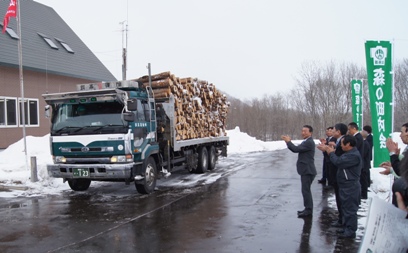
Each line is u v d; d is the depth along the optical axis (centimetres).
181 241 604
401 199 315
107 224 709
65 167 966
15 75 2150
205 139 1457
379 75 913
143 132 1018
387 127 923
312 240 604
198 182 1220
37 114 2305
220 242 597
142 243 595
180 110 1238
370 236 301
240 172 1470
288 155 2261
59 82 2503
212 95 1568
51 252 558
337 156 641
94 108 975
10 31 2280
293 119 5244
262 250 559
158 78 1199
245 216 763
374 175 1135
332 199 935
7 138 2094
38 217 771
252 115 5484
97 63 3011
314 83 4644
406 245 288
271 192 1031
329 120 4450
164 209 831
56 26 2964
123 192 1055
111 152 934
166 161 1166
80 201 934
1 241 612
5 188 1095
